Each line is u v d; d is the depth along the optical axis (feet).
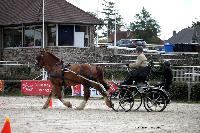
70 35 163.12
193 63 175.11
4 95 113.09
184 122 59.21
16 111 71.82
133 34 412.57
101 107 81.46
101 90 74.69
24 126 54.24
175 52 186.19
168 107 83.10
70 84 76.33
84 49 164.04
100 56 166.50
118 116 65.26
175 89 102.32
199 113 70.90
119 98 72.49
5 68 137.39
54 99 100.89
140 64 72.59
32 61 162.81
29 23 161.48
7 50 170.09
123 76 128.77
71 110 74.18
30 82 106.83
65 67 76.18
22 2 174.91
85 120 60.29
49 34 161.68
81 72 75.36
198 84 102.01
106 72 129.39
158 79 110.01
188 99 100.73
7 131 39.55
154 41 403.75
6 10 174.09
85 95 75.92
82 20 164.04
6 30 171.01
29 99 100.94
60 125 55.26
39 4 167.73
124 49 175.52
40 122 57.98
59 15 161.99
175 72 123.13
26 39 165.48
